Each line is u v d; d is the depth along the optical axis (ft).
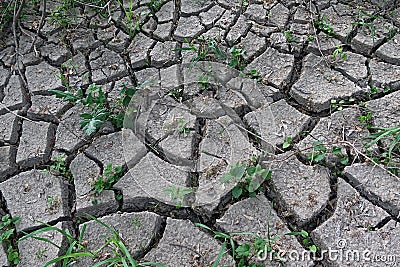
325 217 2.38
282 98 2.89
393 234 2.27
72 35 3.35
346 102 2.81
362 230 2.29
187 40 3.13
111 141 2.76
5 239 2.40
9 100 3.01
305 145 2.63
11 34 3.41
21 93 3.04
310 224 2.37
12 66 3.21
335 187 2.47
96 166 2.66
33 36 3.36
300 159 2.58
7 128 2.86
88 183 2.60
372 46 3.04
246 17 3.34
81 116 2.69
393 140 2.53
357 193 2.41
